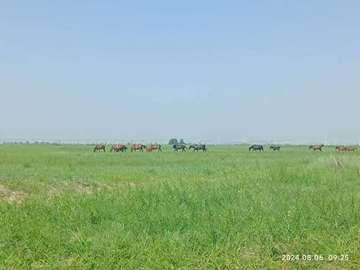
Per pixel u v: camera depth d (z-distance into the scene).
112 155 55.38
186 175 26.09
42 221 12.30
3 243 10.50
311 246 10.43
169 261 9.60
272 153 69.19
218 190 16.73
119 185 22.16
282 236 11.04
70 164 36.69
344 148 84.75
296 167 27.30
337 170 25.47
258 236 11.00
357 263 9.52
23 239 10.75
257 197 15.28
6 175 23.61
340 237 10.94
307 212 12.98
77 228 11.84
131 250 10.08
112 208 13.73
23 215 12.94
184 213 12.96
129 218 12.52
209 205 14.25
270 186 18.20
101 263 9.39
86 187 22.08
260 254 10.10
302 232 11.33
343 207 13.55
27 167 31.62
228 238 10.88
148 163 40.88
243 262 9.67
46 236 10.92
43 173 26.11
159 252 10.02
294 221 12.01
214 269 9.27
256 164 34.50
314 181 20.11
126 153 64.88
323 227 11.86
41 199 15.88
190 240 10.80
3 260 9.45
